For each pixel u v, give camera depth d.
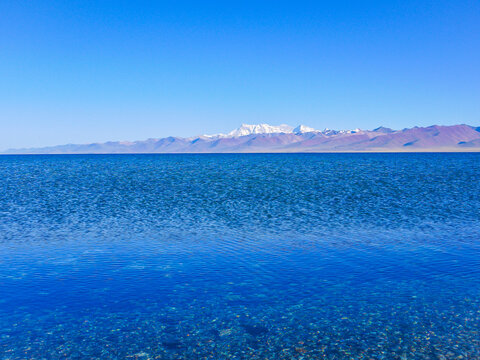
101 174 95.38
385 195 49.62
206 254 21.44
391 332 12.79
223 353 11.71
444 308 14.34
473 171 100.69
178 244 23.70
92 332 12.88
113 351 11.81
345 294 15.67
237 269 18.81
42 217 33.84
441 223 30.19
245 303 14.93
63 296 15.62
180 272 18.41
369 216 33.59
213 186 63.06
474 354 11.55
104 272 18.45
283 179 76.81
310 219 32.22
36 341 12.32
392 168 117.56
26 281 17.27
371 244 23.36
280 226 29.12
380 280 17.16
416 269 18.56
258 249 22.41
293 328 13.10
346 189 57.28
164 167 131.62
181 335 12.71
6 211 37.34
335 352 11.74
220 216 34.00
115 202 43.88
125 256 21.17
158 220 32.16
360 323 13.36
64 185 65.88
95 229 28.41
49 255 21.39
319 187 60.66
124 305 14.81
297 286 16.55
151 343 12.24
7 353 11.66
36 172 104.25
